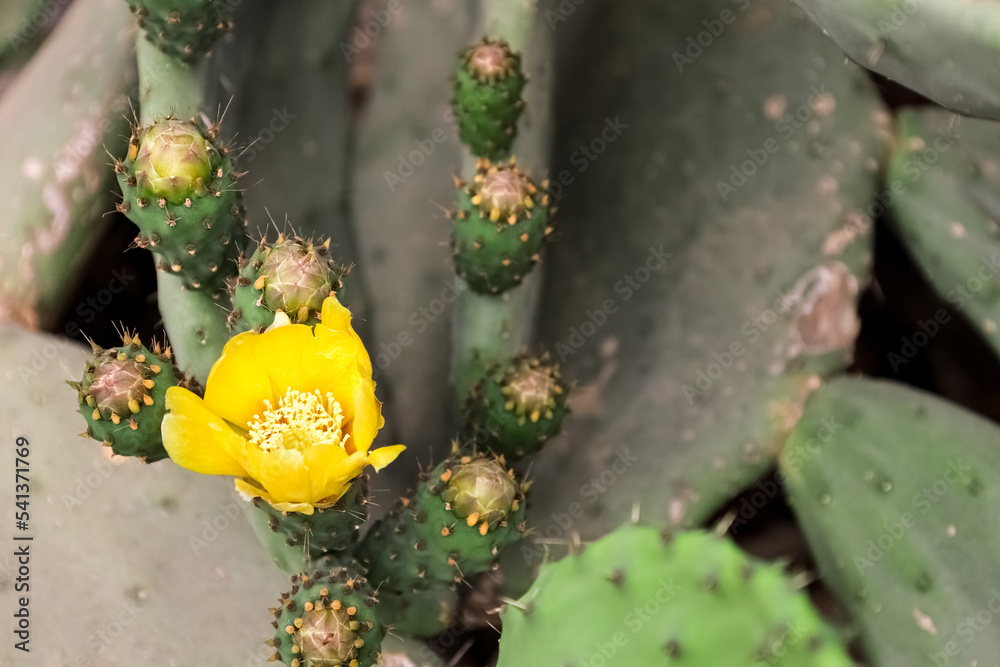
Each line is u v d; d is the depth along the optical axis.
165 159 0.64
